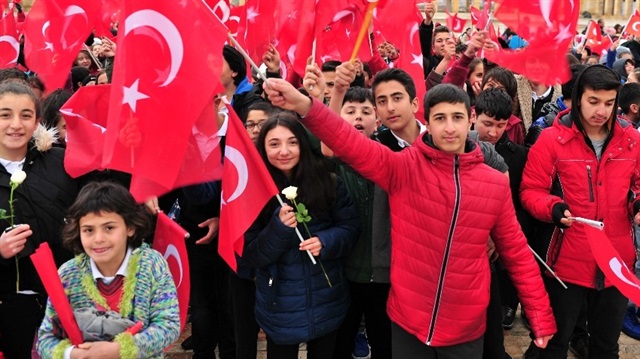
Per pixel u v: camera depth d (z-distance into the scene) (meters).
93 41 8.60
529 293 3.18
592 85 3.41
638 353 4.88
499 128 4.03
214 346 4.28
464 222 2.97
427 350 3.15
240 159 2.97
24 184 3.25
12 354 3.32
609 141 3.58
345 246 3.37
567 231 3.65
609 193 3.61
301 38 4.52
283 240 3.19
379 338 3.74
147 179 2.57
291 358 3.47
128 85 2.48
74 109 3.25
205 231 4.08
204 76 2.56
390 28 5.28
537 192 3.71
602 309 3.80
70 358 2.60
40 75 4.92
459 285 3.01
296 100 2.74
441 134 2.94
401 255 3.09
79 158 3.18
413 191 3.03
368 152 2.93
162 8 2.50
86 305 2.80
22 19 8.38
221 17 6.29
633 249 3.73
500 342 3.44
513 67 4.30
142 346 2.66
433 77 5.95
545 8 4.11
